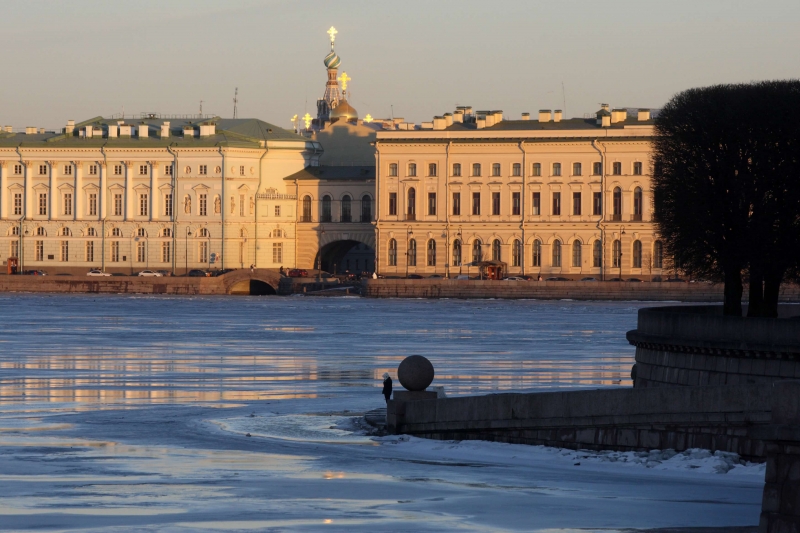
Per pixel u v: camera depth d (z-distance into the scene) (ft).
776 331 370.73
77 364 642.22
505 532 238.07
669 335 413.39
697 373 399.85
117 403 474.90
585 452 344.90
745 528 243.81
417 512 257.14
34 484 290.97
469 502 269.44
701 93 485.15
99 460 333.01
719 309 500.74
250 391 522.47
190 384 548.31
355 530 238.68
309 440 380.78
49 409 453.58
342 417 437.17
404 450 359.25
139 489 284.00
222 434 391.86
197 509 258.78
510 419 369.09
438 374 593.42
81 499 270.05
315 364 655.35
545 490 286.66
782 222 463.83
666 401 338.95
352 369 627.05
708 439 332.19
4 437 379.55
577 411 355.36
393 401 395.75
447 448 360.69
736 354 383.24
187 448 359.66
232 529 238.27
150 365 640.58
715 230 468.34
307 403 480.23
